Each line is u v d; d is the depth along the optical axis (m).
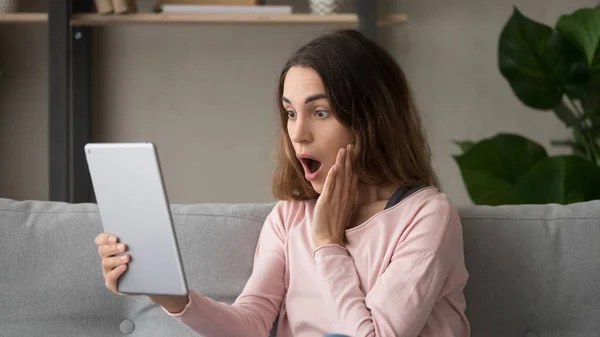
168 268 1.10
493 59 3.02
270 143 3.05
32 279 1.46
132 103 3.03
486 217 1.43
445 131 3.04
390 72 1.36
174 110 3.04
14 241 1.47
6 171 3.04
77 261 1.47
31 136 3.03
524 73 2.30
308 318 1.31
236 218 1.49
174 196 3.07
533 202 1.90
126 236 1.13
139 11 2.96
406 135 1.37
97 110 3.02
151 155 1.09
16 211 1.51
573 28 2.24
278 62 3.04
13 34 3.00
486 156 2.14
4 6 2.73
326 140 1.30
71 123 2.87
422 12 3.00
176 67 3.04
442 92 3.03
